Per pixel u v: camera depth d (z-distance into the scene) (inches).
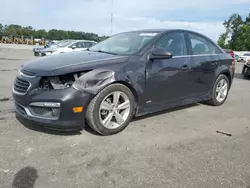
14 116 151.9
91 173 95.3
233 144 128.1
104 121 126.8
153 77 142.2
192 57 169.2
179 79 158.9
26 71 124.3
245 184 92.6
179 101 165.6
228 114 182.5
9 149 110.6
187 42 170.4
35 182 88.0
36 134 127.6
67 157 106.2
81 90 115.6
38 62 131.5
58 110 114.2
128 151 114.3
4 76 299.0
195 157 111.9
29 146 114.3
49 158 104.7
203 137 135.8
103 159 106.0
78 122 118.3
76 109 115.6
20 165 98.3
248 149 122.9
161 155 112.1
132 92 136.2
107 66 125.4
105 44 172.7
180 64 157.9
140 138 129.5
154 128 145.0
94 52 155.7
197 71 172.1
